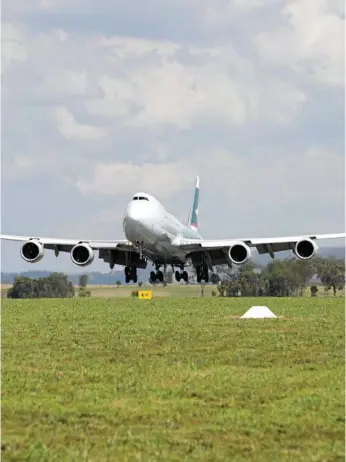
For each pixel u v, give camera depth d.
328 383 50.06
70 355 62.31
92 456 36.72
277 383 50.34
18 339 72.31
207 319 91.75
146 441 38.69
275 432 40.12
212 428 40.69
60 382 51.16
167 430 40.38
